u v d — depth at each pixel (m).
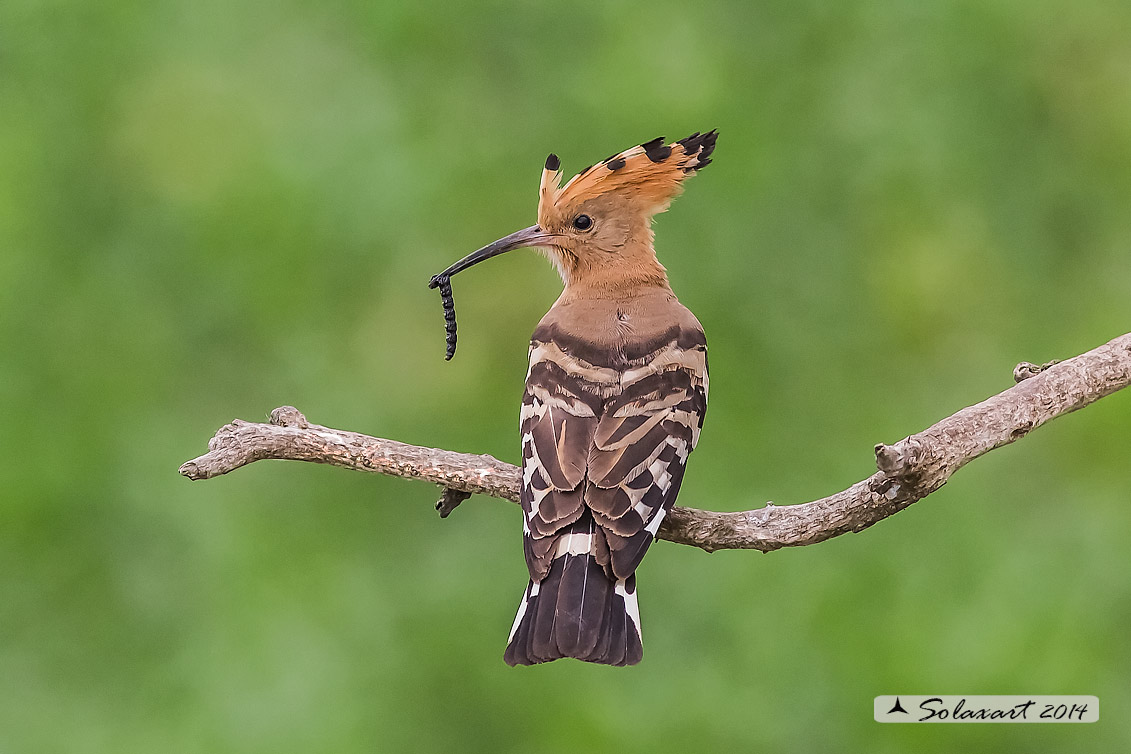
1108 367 6.89
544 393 7.35
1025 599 11.58
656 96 13.20
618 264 8.70
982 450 6.60
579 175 8.73
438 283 8.58
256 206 12.85
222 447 7.07
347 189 12.98
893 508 6.63
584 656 6.46
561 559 6.74
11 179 12.89
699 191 13.10
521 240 8.70
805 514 6.81
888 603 11.57
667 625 11.45
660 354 7.48
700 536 6.96
